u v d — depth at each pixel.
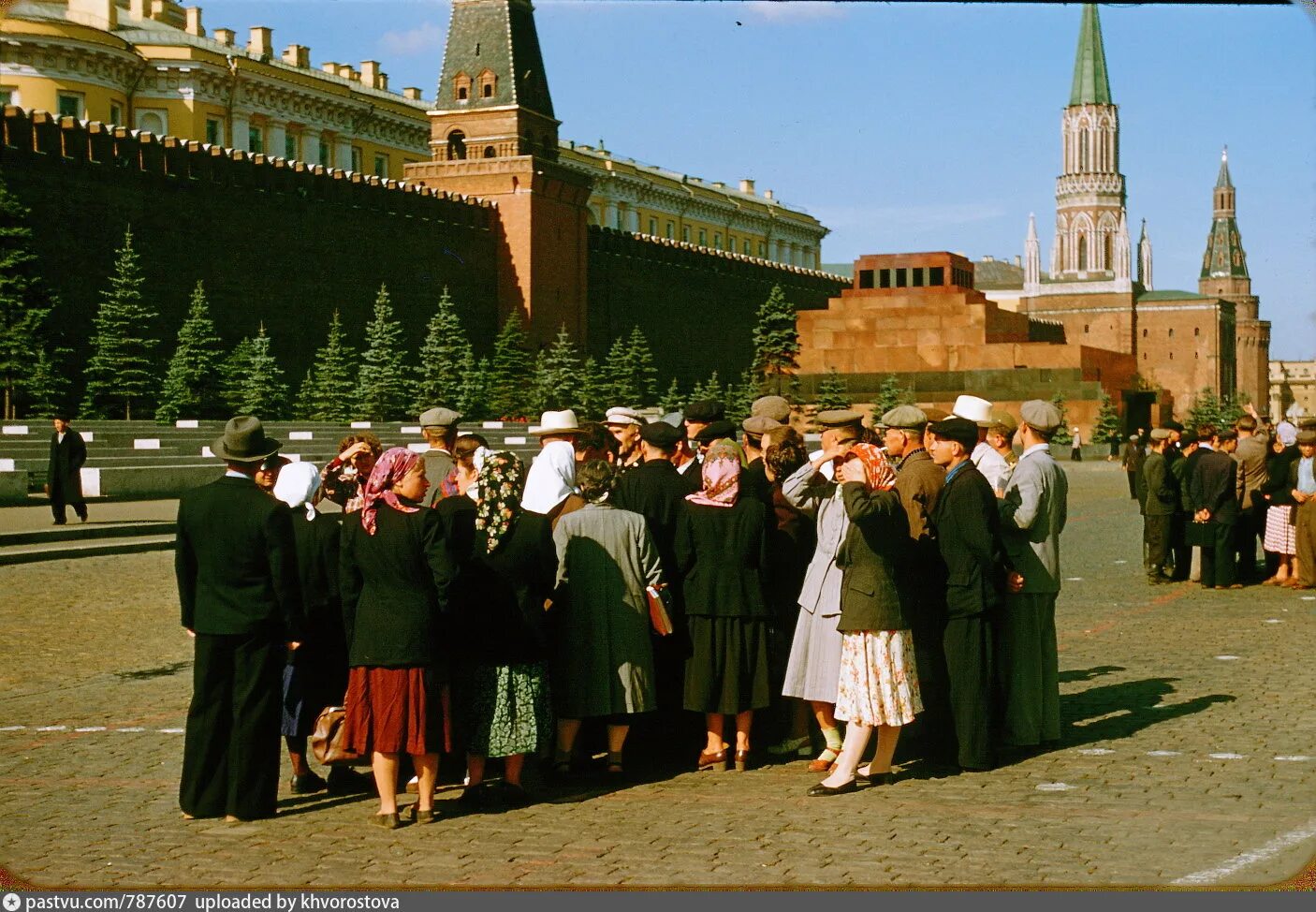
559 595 8.43
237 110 72.62
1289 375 171.88
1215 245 169.62
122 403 51.91
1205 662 12.29
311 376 66.19
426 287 73.31
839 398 81.25
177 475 32.81
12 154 51.81
